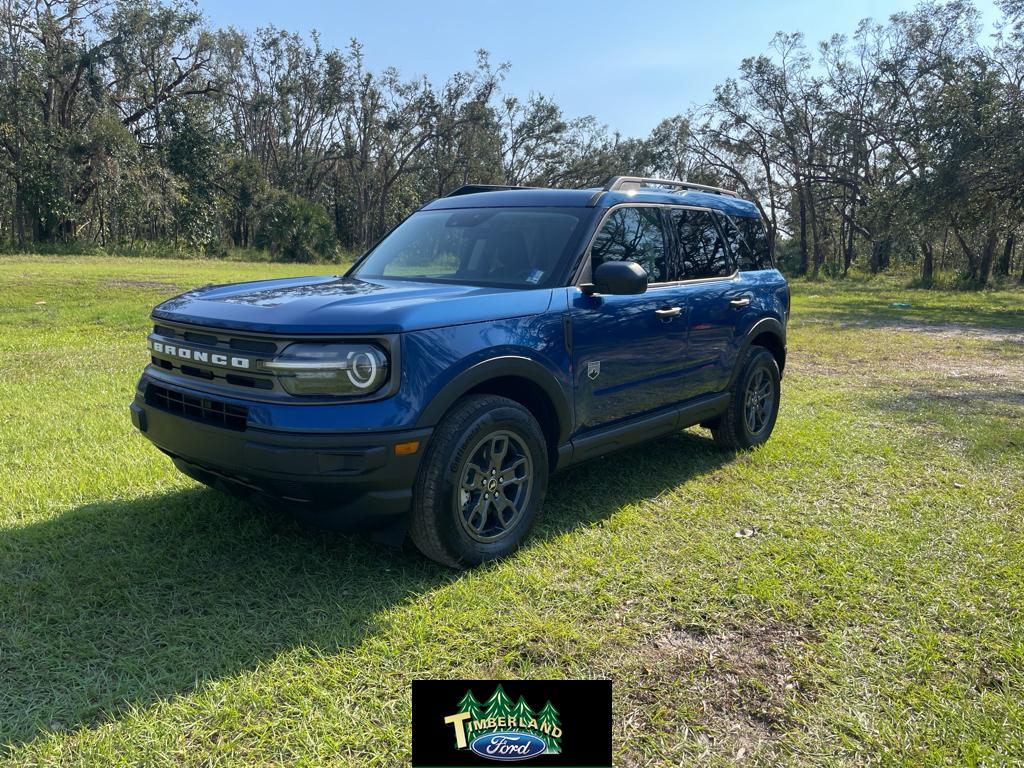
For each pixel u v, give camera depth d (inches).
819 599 130.5
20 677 102.0
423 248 179.0
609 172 2687.0
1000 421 259.9
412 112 2314.2
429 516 128.5
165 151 1770.4
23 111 1518.2
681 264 192.2
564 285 155.5
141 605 121.0
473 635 115.6
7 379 292.7
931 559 146.8
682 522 164.6
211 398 127.7
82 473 181.2
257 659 107.3
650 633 118.9
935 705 101.3
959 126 879.1
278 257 1838.1
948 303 919.7
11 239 1593.3
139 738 90.7
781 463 210.5
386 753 90.2
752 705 101.6
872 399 299.1
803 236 1984.5
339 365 118.8
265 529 151.5
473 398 136.3
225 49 2233.0
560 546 149.3
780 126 1918.1
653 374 176.9
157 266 1115.3
